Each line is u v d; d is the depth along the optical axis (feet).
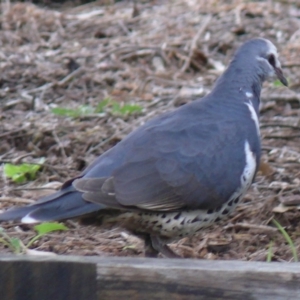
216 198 30.17
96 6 77.97
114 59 61.57
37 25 69.56
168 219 29.66
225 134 30.58
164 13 72.84
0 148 45.21
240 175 30.71
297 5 73.36
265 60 33.40
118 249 33.45
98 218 29.17
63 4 79.66
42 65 60.54
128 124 49.14
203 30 66.64
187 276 22.06
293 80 57.47
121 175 28.58
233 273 21.97
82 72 58.90
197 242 34.91
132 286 22.16
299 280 21.85
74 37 67.67
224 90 32.32
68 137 46.55
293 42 65.36
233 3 73.72
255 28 67.92
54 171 42.09
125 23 70.69
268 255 31.63
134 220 29.37
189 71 60.85
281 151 45.01
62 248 33.35
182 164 29.43
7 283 21.94
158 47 63.05
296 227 36.06
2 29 68.95
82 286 22.08
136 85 57.06
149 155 29.19
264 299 21.99
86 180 28.14
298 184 39.99
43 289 22.04
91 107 51.98
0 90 55.36
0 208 37.06
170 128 30.17
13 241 31.89
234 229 35.91
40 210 27.37
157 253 31.35
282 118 50.98
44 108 52.49
